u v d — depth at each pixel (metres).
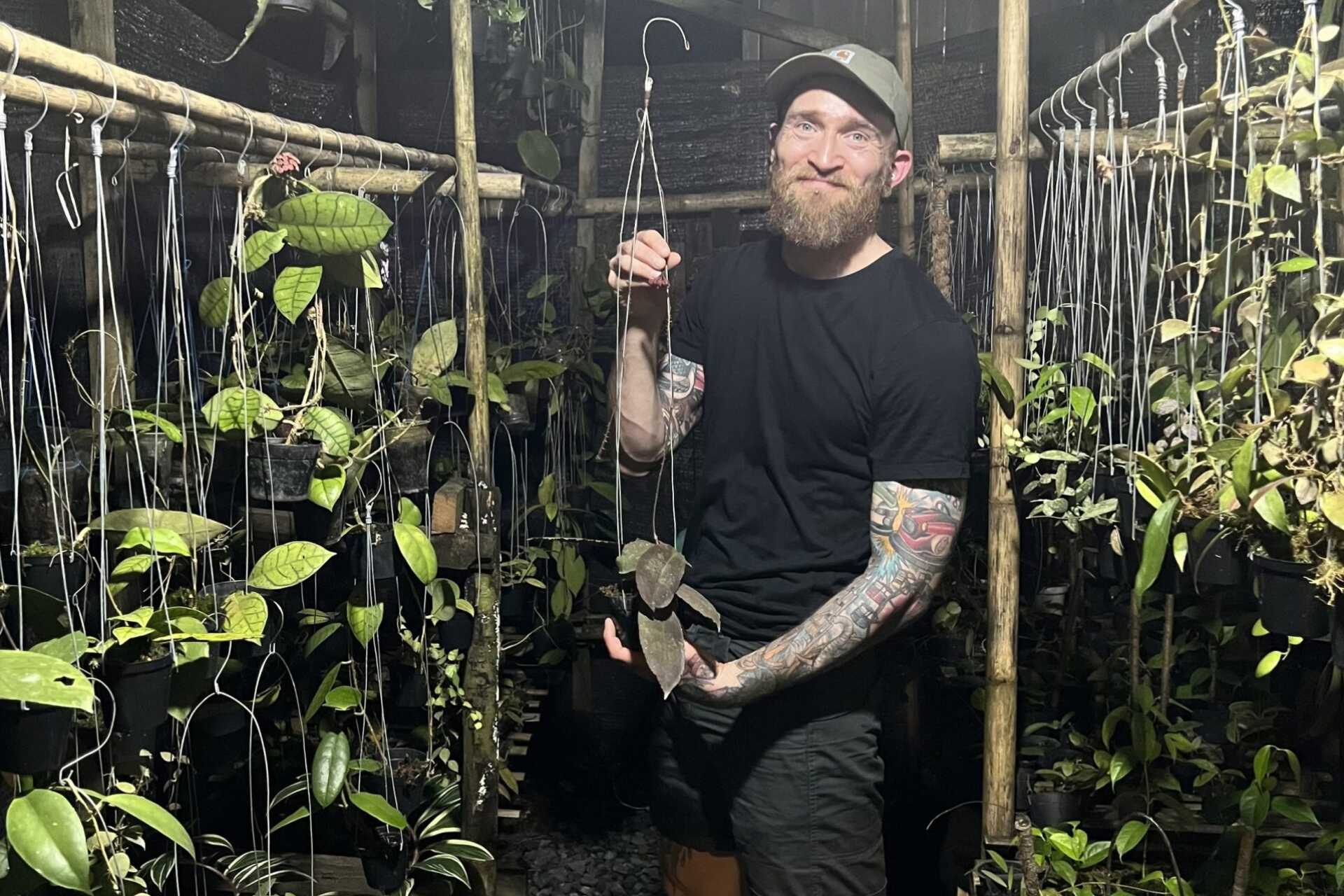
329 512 2.04
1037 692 2.75
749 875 2.00
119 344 1.90
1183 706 2.45
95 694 1.55
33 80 1.38
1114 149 2.12
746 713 1.94
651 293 1.92
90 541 1.75
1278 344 1.66
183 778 2.24
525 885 2.43
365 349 2.65
